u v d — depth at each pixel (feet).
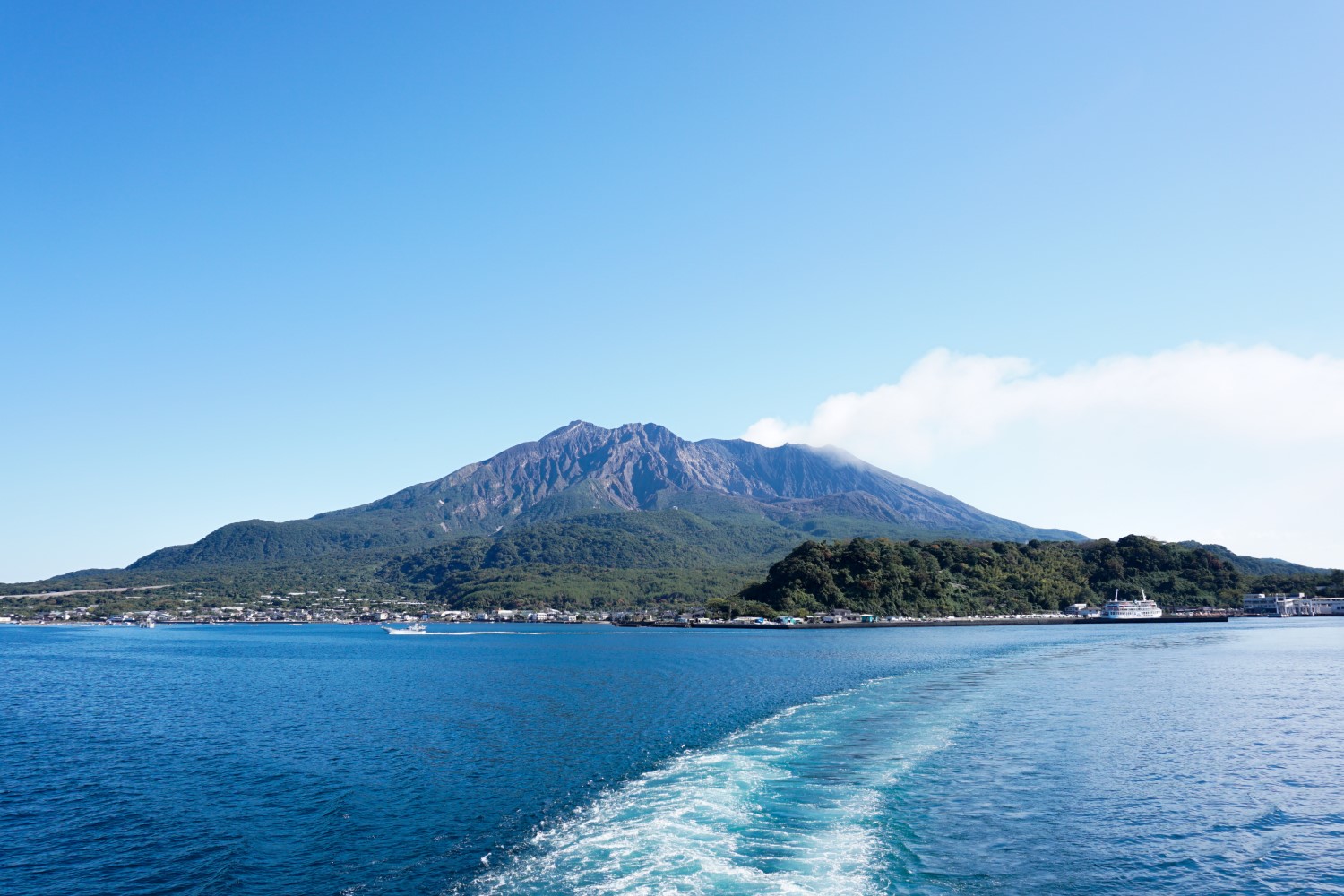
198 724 259.80
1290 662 428.56
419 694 330.34
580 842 126.93
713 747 200.23
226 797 163.84
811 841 124.67
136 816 151.64
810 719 242.17
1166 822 138.92
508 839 131.64
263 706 303.07
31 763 200.13
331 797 162.61
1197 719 239.09
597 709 277.03
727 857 117.50
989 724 231.09
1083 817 140.67
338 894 112.37
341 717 269.85
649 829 131.64
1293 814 144.15
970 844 125.49
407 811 150.71
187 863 126.72
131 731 247.70
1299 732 219.20
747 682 352.90
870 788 156.97
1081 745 200.03
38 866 127.03
